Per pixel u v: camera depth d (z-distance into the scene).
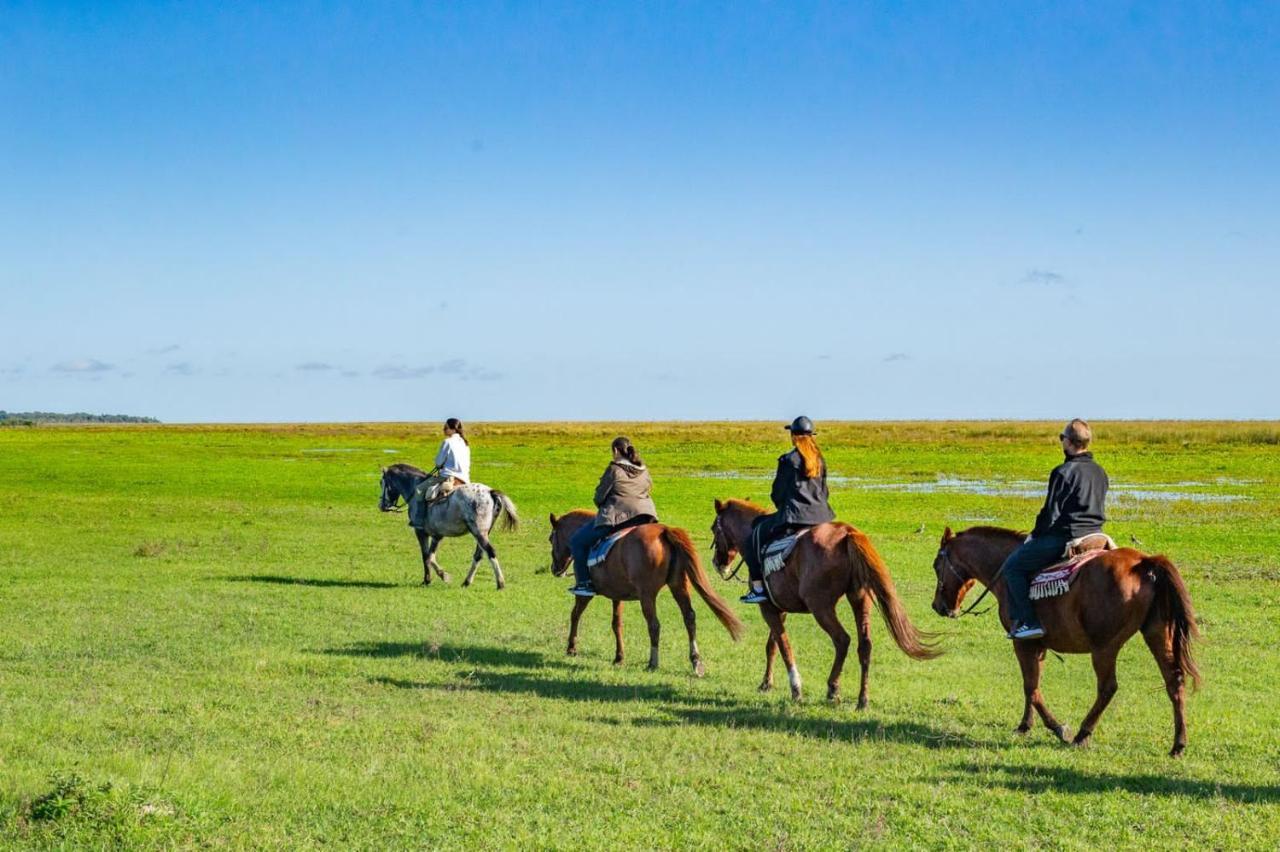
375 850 6.69
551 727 9.98
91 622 15.52
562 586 20.56
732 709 10.95
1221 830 7.32
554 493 41.00
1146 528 28.97
